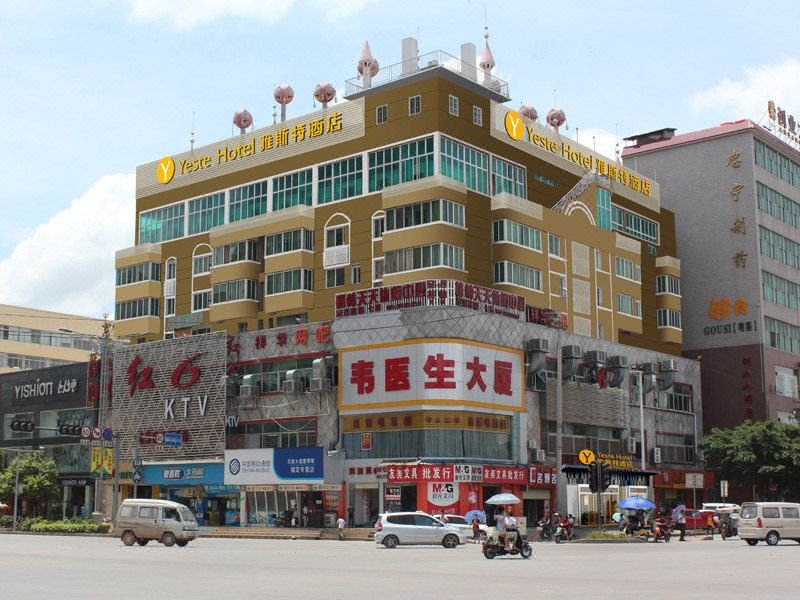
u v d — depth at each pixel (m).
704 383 87.44
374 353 59.72
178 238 81.25
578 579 23.39
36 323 116.62
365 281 68.12
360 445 59.59
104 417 75.50
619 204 83.88
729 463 73.94
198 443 67.69
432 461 56.22
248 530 59.75
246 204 76.88
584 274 75.12
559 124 82.25
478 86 68.94
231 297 74.06
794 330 90.44
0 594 19.00
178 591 19.77
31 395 83.25
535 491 61.78
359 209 69.38
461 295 59.00
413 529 44.50
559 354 56.31
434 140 65.69
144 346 73.50
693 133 93.12
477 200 67.25
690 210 91.44
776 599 17.80
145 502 45.16
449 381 57.06
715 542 50.03
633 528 52.59
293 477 60.56
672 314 85.44
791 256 92.50
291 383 62.91
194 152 81.56
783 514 45.66
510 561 32.19
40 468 73.00
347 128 71.19
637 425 73.81
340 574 25.30
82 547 43.09
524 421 61.94
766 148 91.75
